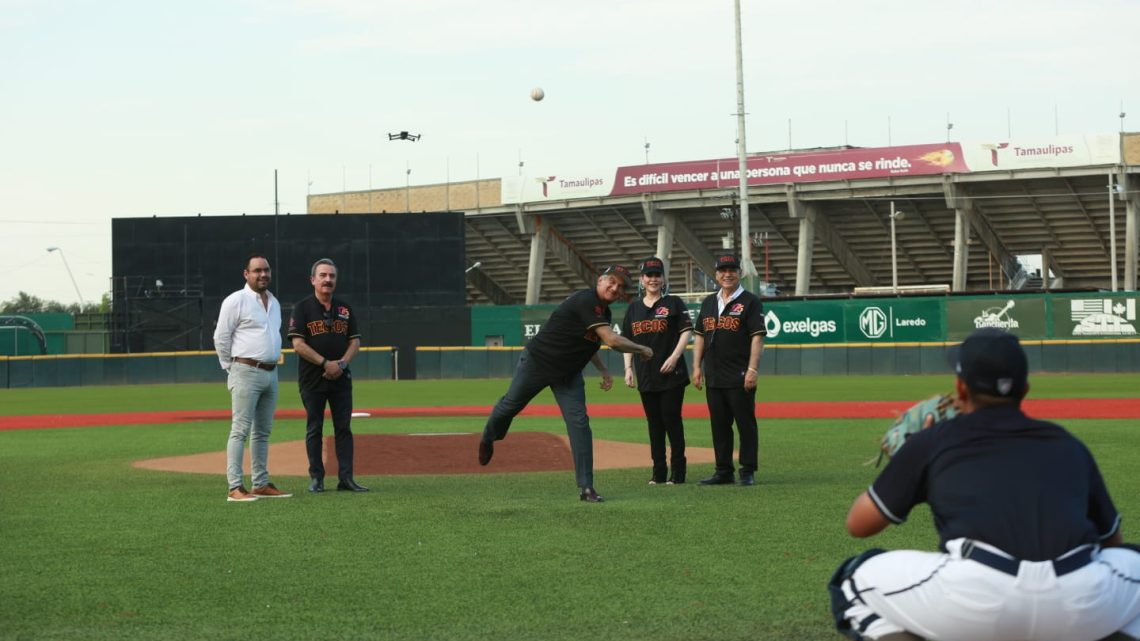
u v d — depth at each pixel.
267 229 40.72
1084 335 36.62
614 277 8.41
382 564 6.19
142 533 7.23
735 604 5.22
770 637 4.68
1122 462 10.52
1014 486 3.35
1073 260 53.47
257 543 6.84
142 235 40.69
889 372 36.06
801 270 53.00
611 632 4.77
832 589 3.73
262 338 8.78
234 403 8.77
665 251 55.97
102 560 6.35
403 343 40.28
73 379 38.91
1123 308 36.25
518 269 63.16
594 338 8.51
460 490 9.26
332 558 6.37
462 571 5.99
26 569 6.11
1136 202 48.56
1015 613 3.26
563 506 8.24
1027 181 49.25
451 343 40.34
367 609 5.20
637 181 54.97
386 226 41.03
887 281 57.84
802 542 6.70
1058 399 21.16
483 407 22.00
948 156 49.28
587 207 56.47
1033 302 37.00
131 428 17.50
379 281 41.03
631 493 8.98
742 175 36.50
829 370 36.47
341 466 9.28
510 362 38.91
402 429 16.22
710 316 9.43
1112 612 3.31
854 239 55.81
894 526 7.12
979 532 3.32
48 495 9.10
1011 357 3.46
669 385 9.52
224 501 8.69
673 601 5.29
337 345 9.18
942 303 37.75
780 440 13.55
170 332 40.41
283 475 10.61
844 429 15.19
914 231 54.34
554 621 4.96
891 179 50.22
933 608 3.34
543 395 27.44
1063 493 3.35
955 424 3.51
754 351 9.26
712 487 9.29
